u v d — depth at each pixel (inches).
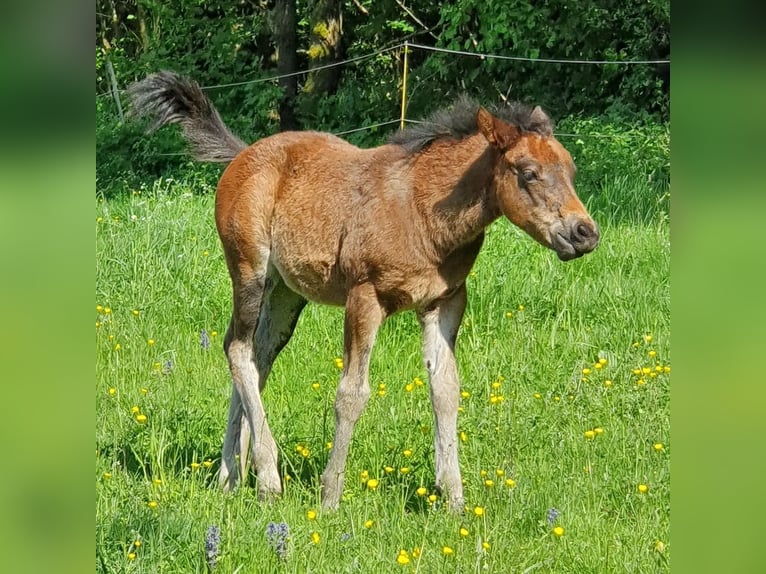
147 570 180.5
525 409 257.3
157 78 260.8
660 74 636.7
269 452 231.8
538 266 369.1
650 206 455.2
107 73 770.2
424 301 224.4
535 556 188.7
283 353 309.1
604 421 253.1
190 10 772.6
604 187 471.8
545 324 327.0
